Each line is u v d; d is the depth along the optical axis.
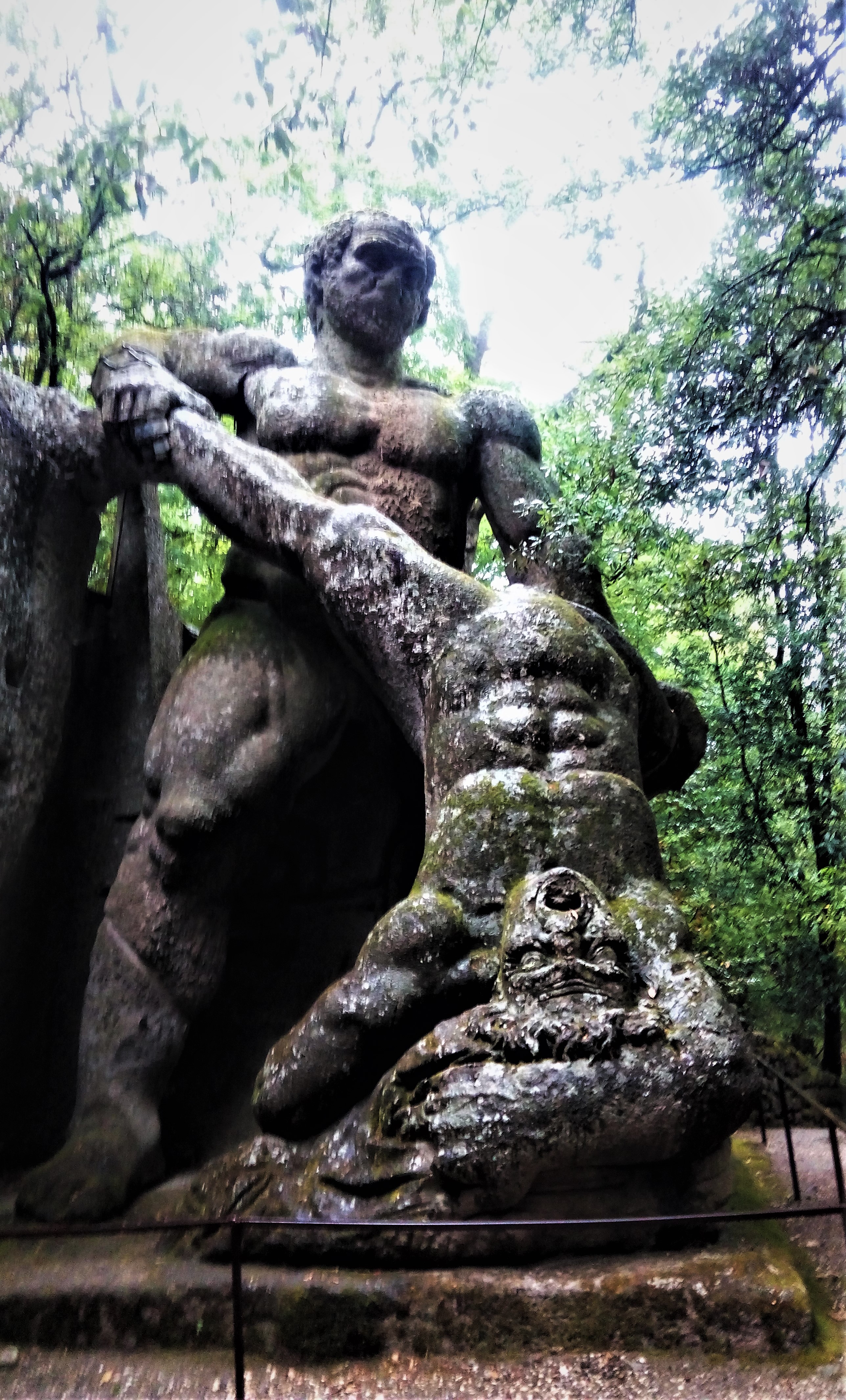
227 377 4.21
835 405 4.35
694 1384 2.12
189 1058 3.71
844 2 4.42
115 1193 3.07
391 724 3.88
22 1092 3.76
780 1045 5.45
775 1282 2.27
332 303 4.26
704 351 4.28
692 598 4.81
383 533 3.29
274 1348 2.37
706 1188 2.49
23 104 6.02
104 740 4.18
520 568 3.93
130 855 3.55
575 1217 2.39
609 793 2.84
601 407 4.56
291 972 3.85
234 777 3.46
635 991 2.53
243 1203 2.64
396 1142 2.48
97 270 6.45
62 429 3.89
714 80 4.64
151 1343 2.46
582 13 5.23
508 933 2.58
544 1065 2.36
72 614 4.02
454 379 8.15
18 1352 2.48
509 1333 2.24
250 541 3.54
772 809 5.59
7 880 3.64
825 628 4.75
